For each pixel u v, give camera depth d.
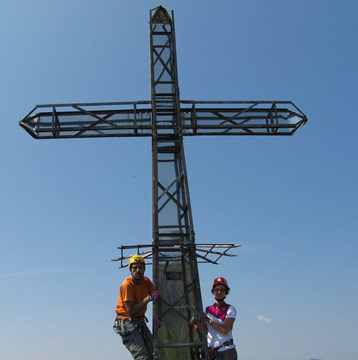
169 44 12.39
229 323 8.08
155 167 11.10
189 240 10.50
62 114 11.70
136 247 10.07
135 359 8.07
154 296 8.26
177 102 11.70
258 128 11.91
